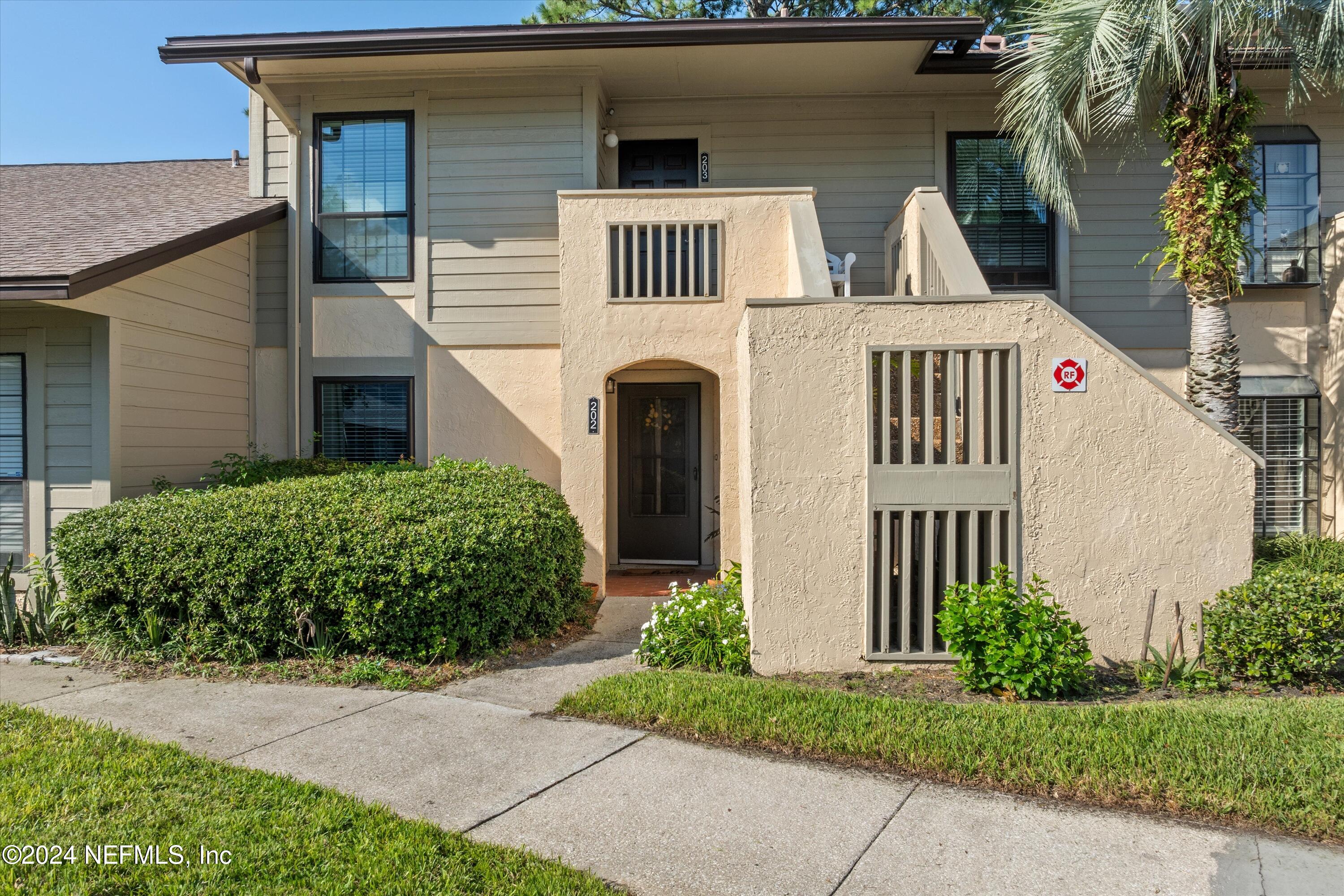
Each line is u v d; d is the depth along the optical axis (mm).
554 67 8930
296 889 2742
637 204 7906
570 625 6734
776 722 4156
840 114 9680
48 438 7070
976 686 4660
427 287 9164
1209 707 4234
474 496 6223
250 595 5496
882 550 5113
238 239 8945
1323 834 3172
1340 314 8820
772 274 7871
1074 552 5066
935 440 5414
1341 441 8828
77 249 7141
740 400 6227
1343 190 9242
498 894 2732
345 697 4883
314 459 8555
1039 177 7605
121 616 5723
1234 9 6340
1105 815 3346
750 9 14180
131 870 2836
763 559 5137
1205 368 7297
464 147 9141
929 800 3484
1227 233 7164
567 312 7887
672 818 3328
